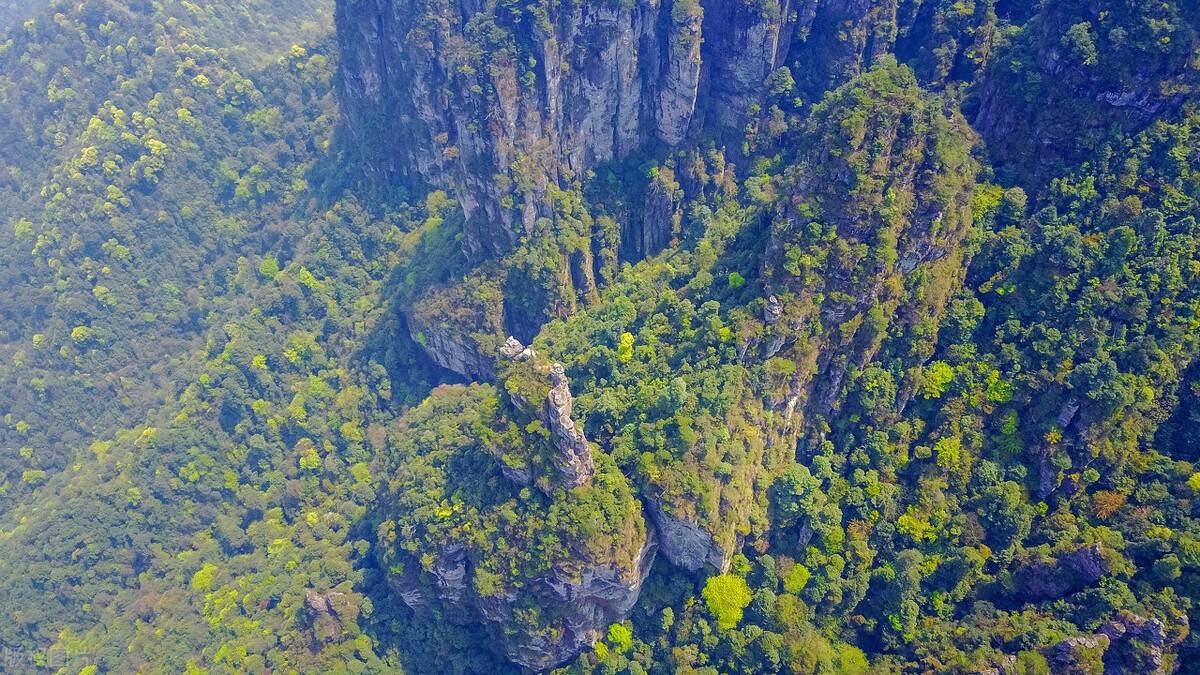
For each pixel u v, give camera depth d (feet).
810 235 247.70
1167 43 242.99
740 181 372.99
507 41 330.75
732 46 350.84
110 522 381.81
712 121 376.27
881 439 265.75
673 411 255.50
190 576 370.73
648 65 357.41
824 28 347.77
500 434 262.26
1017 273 261.85
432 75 379.96
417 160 428.15
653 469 249.14
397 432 366.22
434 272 390.83
